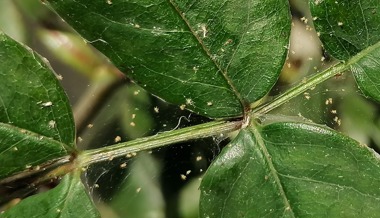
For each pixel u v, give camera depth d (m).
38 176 0.08
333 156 0.08
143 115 0.10
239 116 0.08
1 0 0.10
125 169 0.10
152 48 0.08
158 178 0.10
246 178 0.08
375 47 0.09
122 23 0.08
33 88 0.08
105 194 0.10
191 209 0.10
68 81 0.10
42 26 0.10
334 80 0.10
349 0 0.08
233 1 0.08
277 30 0.08
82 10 0.08
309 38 0.10
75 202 0.08
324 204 0.08
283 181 0.08
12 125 0.08
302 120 0.09
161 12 0.08
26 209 0.08
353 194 0.08
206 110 0.08
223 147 0.09
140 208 0.10
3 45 0.08
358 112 0.10
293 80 0.10
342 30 0.08
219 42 0.08
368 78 0.09
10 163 0.08
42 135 0.08
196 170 0.10
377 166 0.08
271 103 0.09
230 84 0.08
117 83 0.10
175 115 0.10
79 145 0.09
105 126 0.10
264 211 0.08
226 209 0.08
